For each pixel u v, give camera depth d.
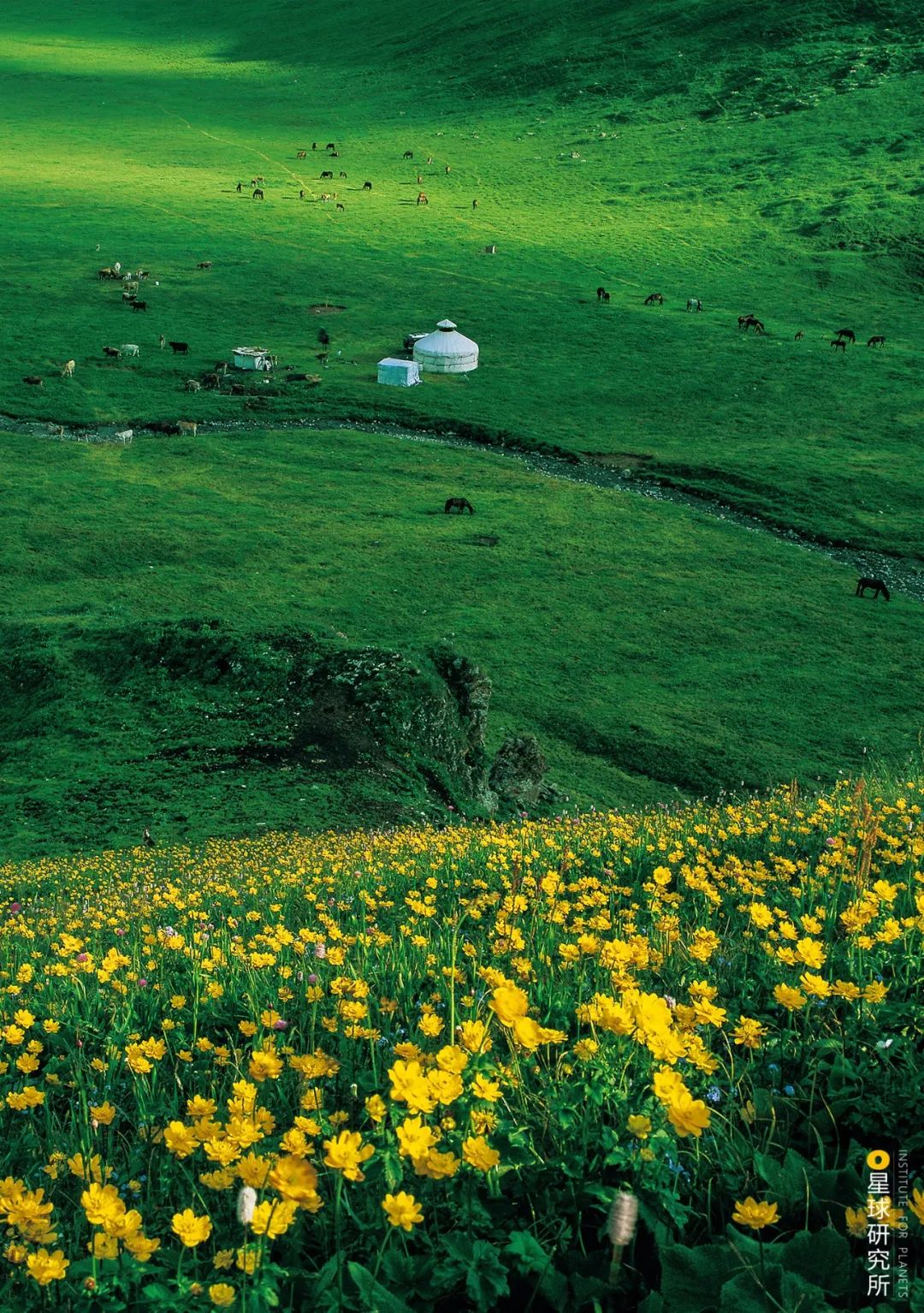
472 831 16.55
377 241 154.62
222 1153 3.17
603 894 7.10
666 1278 2.67
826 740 50.53
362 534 76.00
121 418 97.06
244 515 78.38
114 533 73.38
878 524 78.38
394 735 35.97
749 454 92.00
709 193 171.88
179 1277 2.76
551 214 167.75
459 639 61.12
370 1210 3.19
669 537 77.25
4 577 66.50
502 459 92.62
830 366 112.81
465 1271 2.78
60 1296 2.87
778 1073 3.82
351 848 18.50
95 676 42.69
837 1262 2.67
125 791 33.34
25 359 107.75
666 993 4.86
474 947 6.04
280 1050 4.56
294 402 102.88
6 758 37.69
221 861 21.80
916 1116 3.33
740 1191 3.18
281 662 40.06
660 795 45.75
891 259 143.00
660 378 110.75
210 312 125.50
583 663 58.78
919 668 58.50
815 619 64.62
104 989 6.80
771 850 8.81
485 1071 3.48
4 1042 5.37
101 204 168.12
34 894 19.45
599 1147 3.35
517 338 121.62
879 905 5.37
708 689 56.03
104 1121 3.92
